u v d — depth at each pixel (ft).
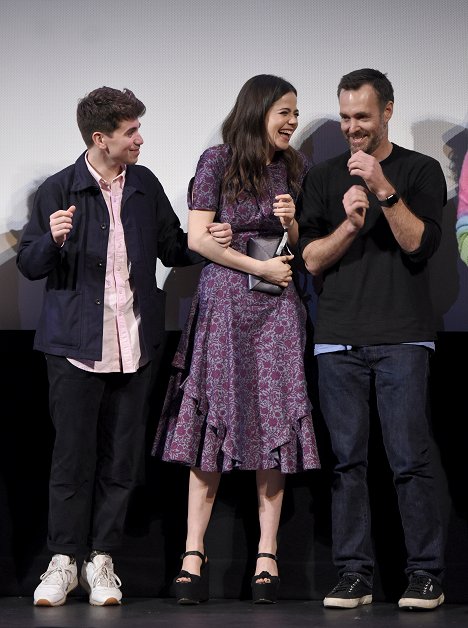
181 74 23.25
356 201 18.97
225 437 19.76
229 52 23.17
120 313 20.38
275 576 20.18
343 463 19.77
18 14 23.40
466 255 19.26
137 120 20.59
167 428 20.85
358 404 19.81
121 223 20.68
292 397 19.98
